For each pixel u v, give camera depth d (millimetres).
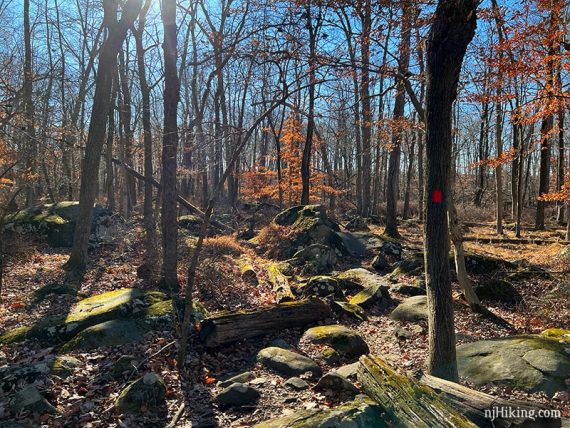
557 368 5113
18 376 5086
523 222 25797
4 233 12430
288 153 23219
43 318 7199
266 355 5918
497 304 8922
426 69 4211
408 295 9555
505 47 9141
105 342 6238
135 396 4664
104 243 12797
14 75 13539
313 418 3727
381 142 19844
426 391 3701
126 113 18938
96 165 10508
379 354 6512
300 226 14359
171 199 8594
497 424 3463
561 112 11812
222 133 7312
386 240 14742
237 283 9906
